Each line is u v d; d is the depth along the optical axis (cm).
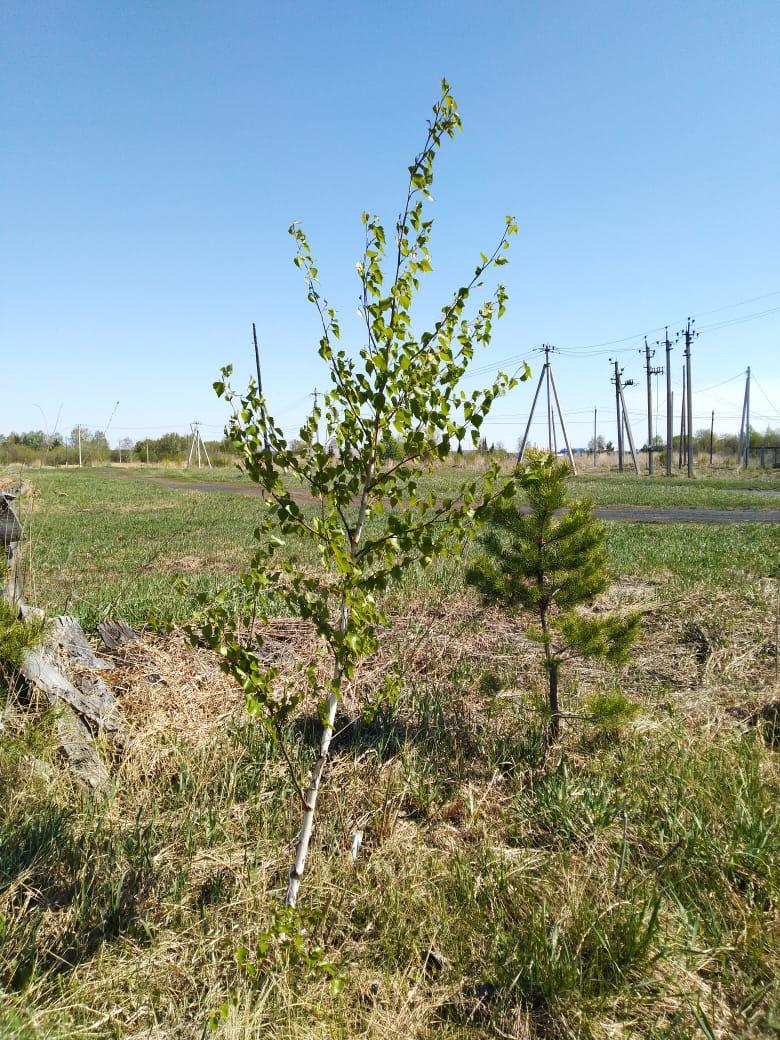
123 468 6631
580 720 522
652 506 2720
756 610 775
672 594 859
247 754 455
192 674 580
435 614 798
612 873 336
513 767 460
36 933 286
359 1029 264
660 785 420
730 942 291
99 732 454
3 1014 238
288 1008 263
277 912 275
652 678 616
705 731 496
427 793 425
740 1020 254
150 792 411
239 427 299
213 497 3331
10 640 409
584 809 387
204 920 310
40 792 387
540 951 288
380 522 1501
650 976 278
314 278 299
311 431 301
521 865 349
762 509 2553
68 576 1148
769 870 322
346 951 301
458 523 292
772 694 559
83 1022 254
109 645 612
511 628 761
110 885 318
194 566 1297
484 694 536
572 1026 259
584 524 488
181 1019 262
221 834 370
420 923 312
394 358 292
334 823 389
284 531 303
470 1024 268
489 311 297
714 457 8225
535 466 479
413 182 288
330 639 293
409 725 518
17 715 427
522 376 283
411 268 291
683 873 334
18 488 625
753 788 397
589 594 484
